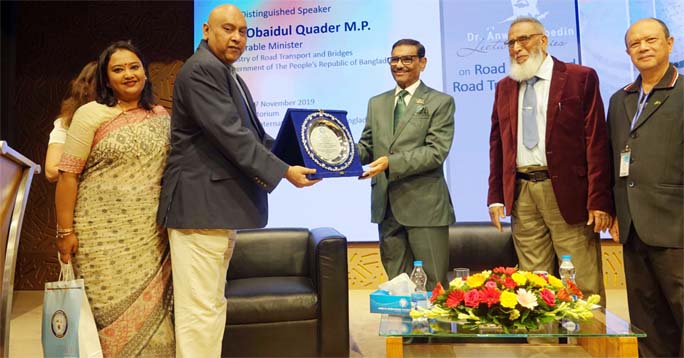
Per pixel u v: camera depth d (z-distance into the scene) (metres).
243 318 2.46
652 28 2.19
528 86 2.48
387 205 2.67
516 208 2.53
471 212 4.25
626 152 2.26
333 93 4.45
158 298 2.00
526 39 2.44
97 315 1.95
